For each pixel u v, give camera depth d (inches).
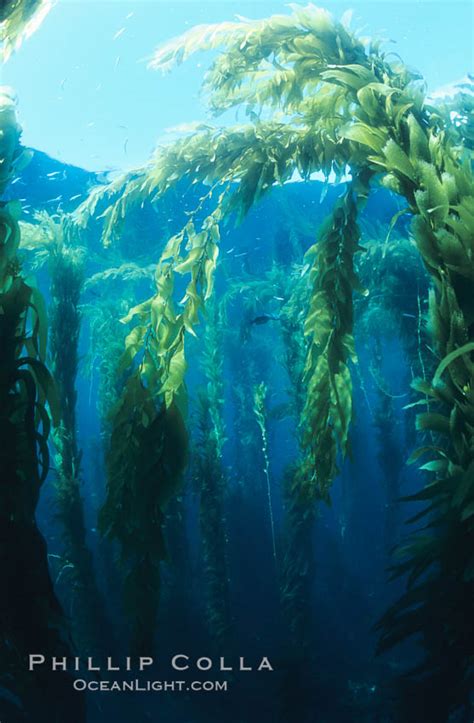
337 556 444.8
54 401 122.9
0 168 122.0
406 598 97.7
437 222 101.2
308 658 331.0
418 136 106.2
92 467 408.5
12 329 121.2
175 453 142.3
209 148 136.0
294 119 132.1
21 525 115.2
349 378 151.1
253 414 418.0
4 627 114.1
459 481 98.2
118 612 346.3
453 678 94.2
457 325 98.0
